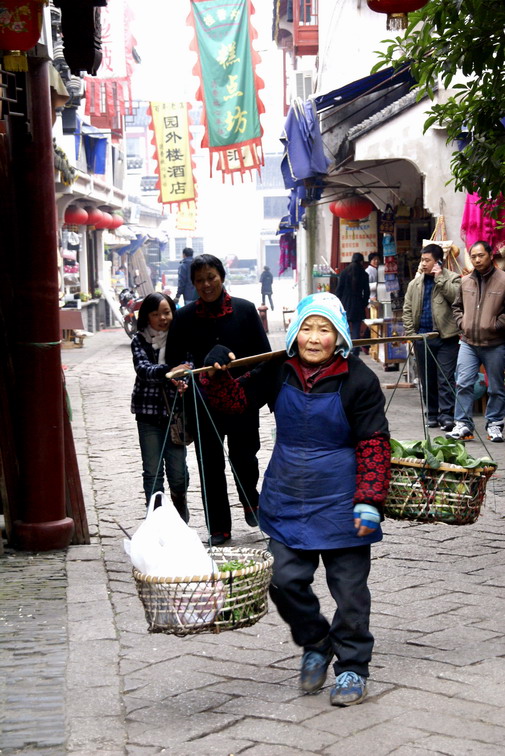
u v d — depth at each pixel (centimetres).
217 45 1662
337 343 398
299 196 1892
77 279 2889
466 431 1027
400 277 1641
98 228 3253
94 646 468
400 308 1623
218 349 426
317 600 409
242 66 1666
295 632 408
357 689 395
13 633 487
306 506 395
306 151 1497
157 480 669
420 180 1691
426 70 716
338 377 395
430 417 1112
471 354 1020
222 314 633
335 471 394
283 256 3403
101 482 889
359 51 1944
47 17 1080
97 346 2514
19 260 647
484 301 1005
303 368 403
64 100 748
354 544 392
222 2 1652
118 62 2614
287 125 1494
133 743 366
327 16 2011
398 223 1648
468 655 446
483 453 953
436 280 1085
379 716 383
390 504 459
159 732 375
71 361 2083
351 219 2083
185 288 2372
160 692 416
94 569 610
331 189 2202
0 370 664
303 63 3066
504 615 504
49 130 648
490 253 998
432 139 1306
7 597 548
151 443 664
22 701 403
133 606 535
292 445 401
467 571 587
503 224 1011
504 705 391
